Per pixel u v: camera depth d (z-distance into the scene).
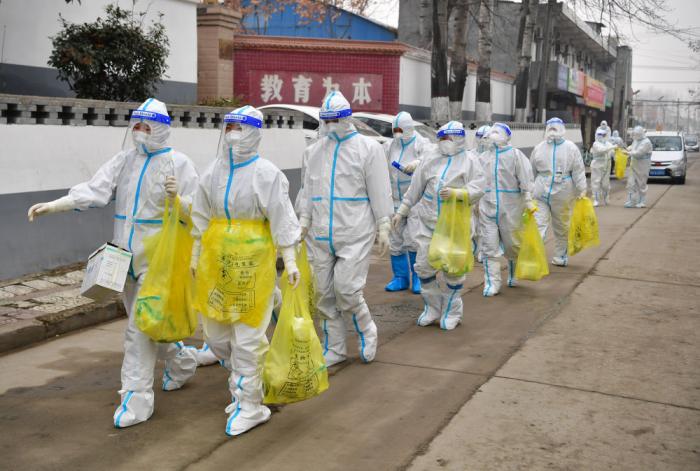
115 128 8.87
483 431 4.64
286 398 4.62
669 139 27.30
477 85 21.34
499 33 32.34
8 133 7.62
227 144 4.54
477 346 6.50
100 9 11.22
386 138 13.71
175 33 12.78
